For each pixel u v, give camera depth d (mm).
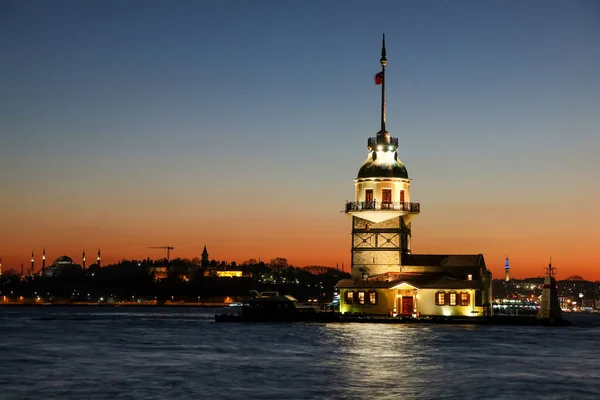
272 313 165125
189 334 137000
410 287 149625
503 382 76250
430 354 98688
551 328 146500
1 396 68062
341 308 154875
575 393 70500
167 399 67000
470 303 148625
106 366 87312
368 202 154125
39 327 170250
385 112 158375
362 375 80500
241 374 80938
